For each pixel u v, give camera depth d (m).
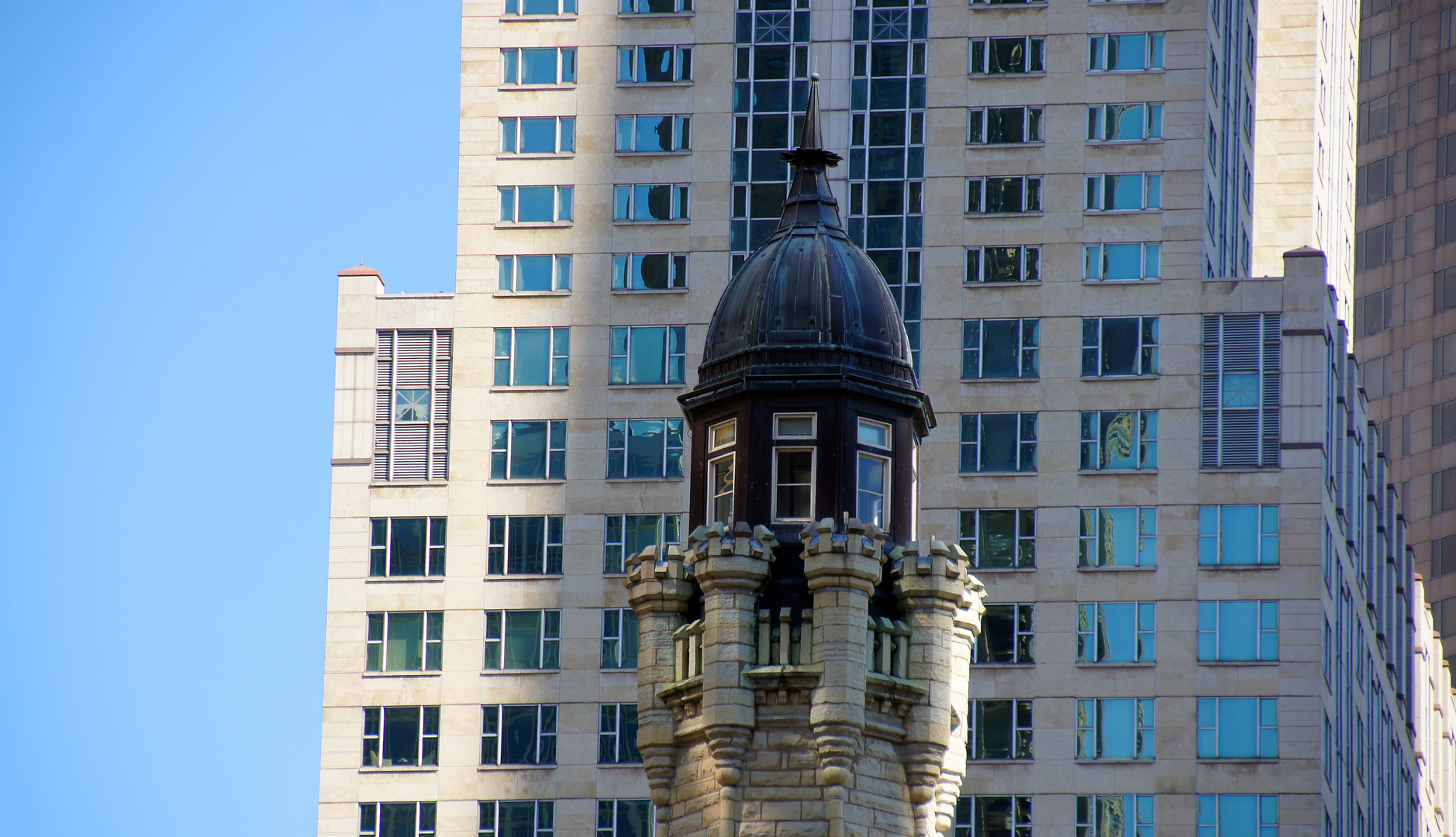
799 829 155.25
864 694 157.75
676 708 162.00
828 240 171.88
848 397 165.25
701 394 167.88
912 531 167.00
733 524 163.25
